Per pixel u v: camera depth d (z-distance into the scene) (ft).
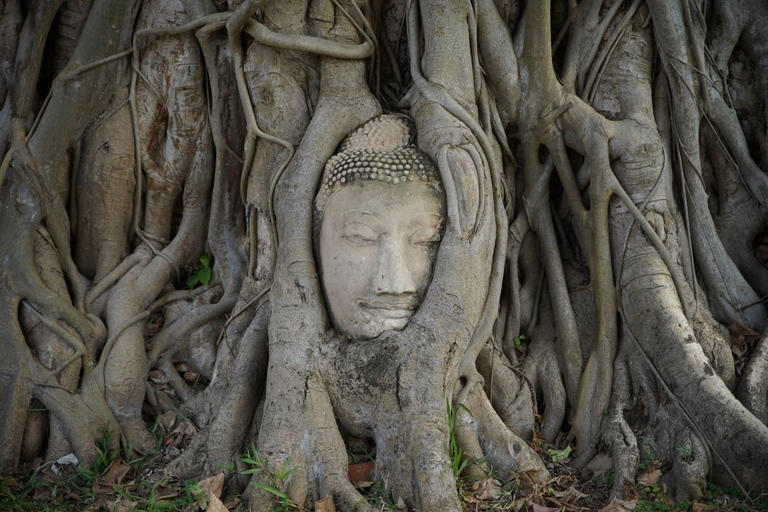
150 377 16.53
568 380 16.34
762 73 18.19
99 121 17.12
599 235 16.08
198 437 14.71
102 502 13.69
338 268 14.29
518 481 14.12
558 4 17.81
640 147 16.14
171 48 17.26
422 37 16.22
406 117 15.92
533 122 16.88
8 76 17.12
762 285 17.53
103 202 17.17
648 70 17.29
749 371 15.39
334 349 14.19
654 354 15.30
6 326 15.33
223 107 17.48
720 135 17.76
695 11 17.17
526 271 17.53
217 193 17.66
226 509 13.16
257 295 16.14
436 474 12.91
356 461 14.44
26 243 15.71
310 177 15.11
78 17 17.33
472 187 14.42
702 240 16.97
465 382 14.92
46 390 15.11
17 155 15.90
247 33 16.17
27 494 14.10
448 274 14.02
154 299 17.24
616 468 14.14
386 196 14.15
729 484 13.88
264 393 15.46
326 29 16.25
